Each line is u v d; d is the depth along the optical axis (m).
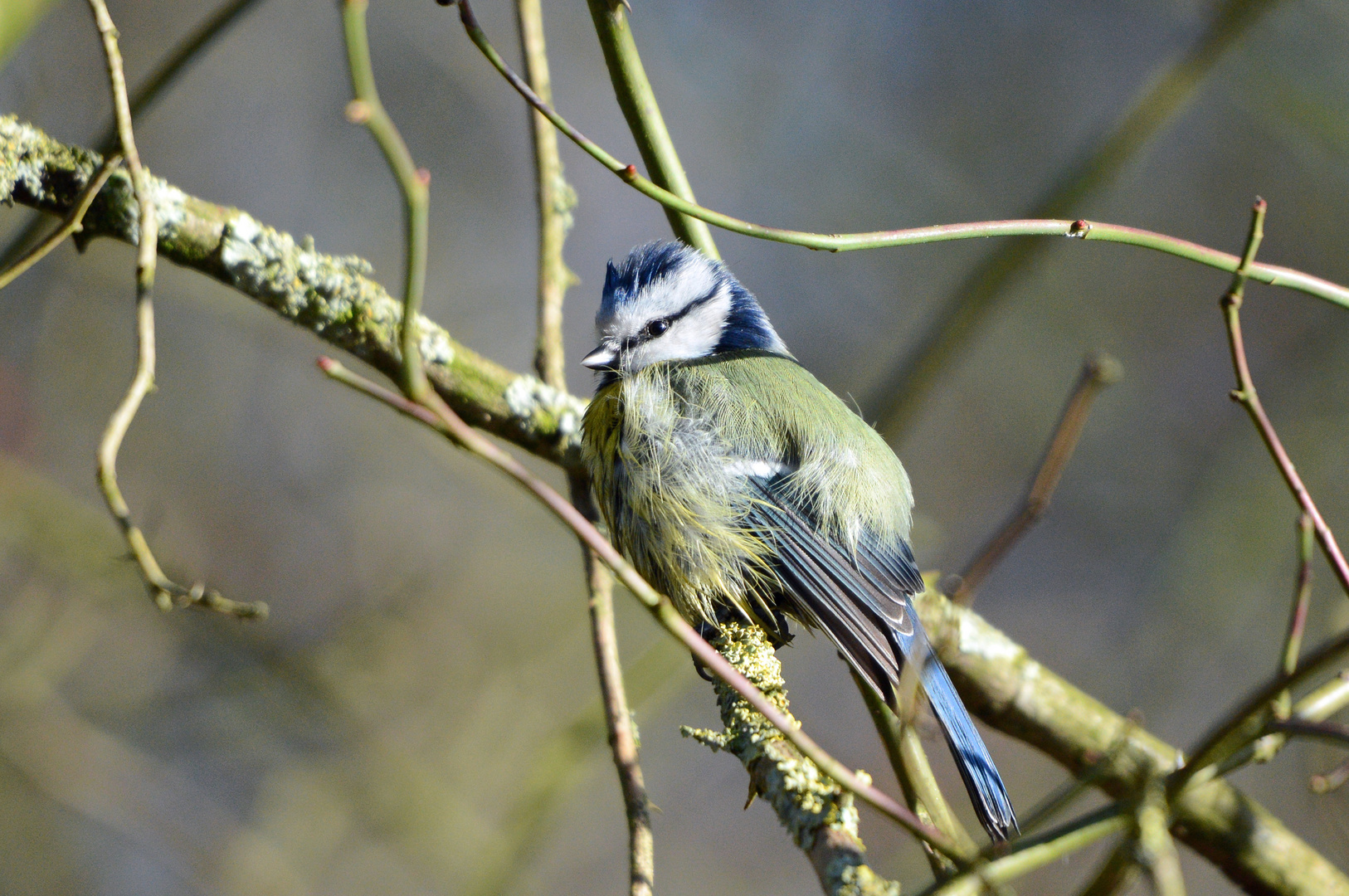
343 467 11.67
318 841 9.52
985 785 5.71
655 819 11.22
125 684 9.94
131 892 10.02
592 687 10.75
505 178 12.80
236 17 6.25
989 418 12.91
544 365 6.56
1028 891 9.38
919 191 13.38
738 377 6.78
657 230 13.16
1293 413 12.05
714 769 11.51
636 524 6.59
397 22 12.55
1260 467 11.62
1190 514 11.46
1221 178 13.32
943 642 5.88
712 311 7.41
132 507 10.79
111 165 4.71
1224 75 11.59
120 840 10.12
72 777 9.39
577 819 11.15
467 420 6.36
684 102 13.44
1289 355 12.78
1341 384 12.05
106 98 11.03
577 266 12.95
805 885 11.07
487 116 12.77
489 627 11.32
